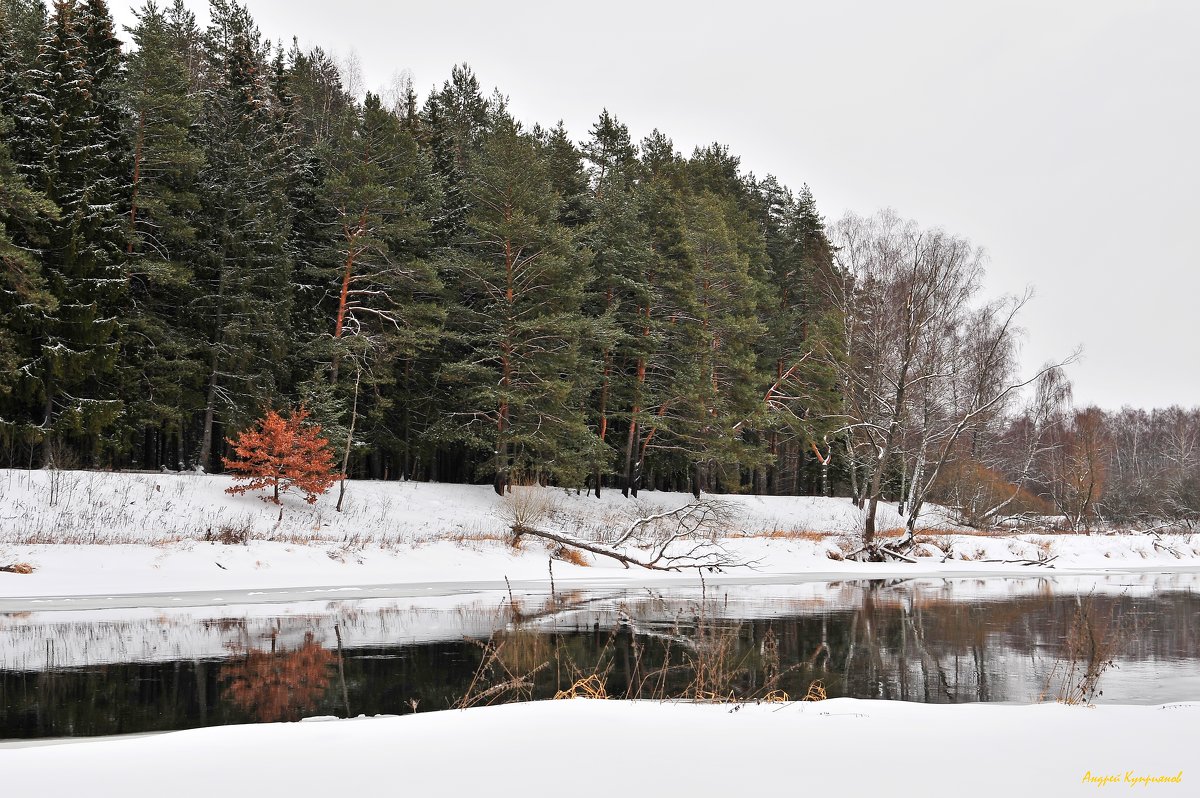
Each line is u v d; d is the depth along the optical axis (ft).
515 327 127.75
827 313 153.89
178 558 72.84
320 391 117.19
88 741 26.78
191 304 118.42
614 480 175.01
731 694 34.94
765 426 156.56
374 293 128.67
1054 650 47.75
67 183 101.60
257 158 127.24
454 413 134.21
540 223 133.28
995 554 124.26
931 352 131.23
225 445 144.66
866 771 18.17
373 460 156.04
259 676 37.63
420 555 86.63
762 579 92.48
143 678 36.99
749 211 200.44
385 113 127.44
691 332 146.30
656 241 149.59
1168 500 235.81
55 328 98.07
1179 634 54.85
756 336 154.10
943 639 51.44
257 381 119.75
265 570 74.69
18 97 108.58
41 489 89.86
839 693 36.65
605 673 39.65
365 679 37.35
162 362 110.63
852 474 174.70
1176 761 19.07
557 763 18.99
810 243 183.83
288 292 124.16
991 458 202.18
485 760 19.33
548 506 110.42
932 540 124.67
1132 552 134.62
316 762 19.42
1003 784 17.15
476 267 128.67
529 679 38.01
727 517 130.62
